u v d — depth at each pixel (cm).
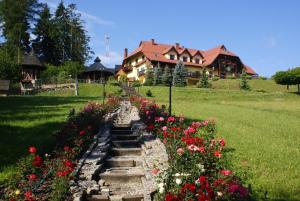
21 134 1380
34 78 6638
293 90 5719
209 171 891
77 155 1089
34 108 2305
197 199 684
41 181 855
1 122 1648
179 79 6512
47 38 8712
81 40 9156
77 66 7056
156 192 860
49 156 1023
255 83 6875
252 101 4144
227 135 1591
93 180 946
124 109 2350
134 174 1017
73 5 9112
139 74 7738
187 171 822
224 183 733
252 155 1231
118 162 1138
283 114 2672
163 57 7750
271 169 1080
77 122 1402
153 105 1994
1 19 8081
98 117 1644
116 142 1356
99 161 1084
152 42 8231
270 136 1631
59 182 816
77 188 863
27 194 733
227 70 8312
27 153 1086
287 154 1278
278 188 920
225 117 2325
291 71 5509
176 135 1191
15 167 957
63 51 8775
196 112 2559
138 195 869
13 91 5262
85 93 4959
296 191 906
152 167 1020
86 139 1209
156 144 1248
